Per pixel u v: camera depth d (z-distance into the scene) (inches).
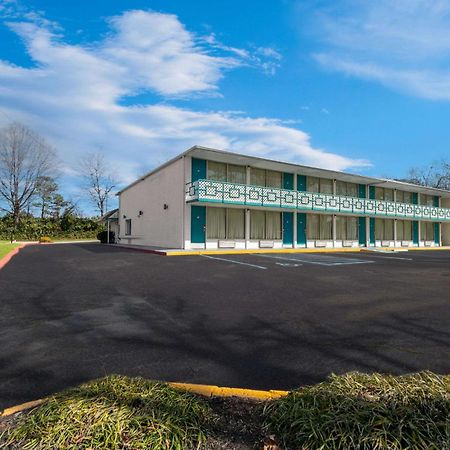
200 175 717.9
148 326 177.6
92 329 171.9
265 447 74.6
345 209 894.4
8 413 90.4
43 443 73.7
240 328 175.0
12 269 405.4
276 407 87.6
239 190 716.7
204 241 716.0
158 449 72.5
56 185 1831.9
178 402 89.0
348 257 623.8
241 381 113.8
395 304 230.7
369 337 160.7
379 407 81.3
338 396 88.0
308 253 723.4
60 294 258.7
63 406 84.8
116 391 92.8
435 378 99.7
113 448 71.9
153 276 350.3
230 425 83.3
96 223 1652.3
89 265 445.4
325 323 184.2
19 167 1603.1
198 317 195.6
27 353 138.9
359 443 71.7
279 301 238.5
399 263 515.8
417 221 1146.0
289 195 794.8
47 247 877.2
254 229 789.2
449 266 472.1
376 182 970.7
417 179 1894.7
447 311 211.8
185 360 132.1
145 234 909.8
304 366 126.6
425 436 72.4
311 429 76.3
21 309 212.7
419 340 156.6
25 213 1733.5
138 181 960.9
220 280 327.0
